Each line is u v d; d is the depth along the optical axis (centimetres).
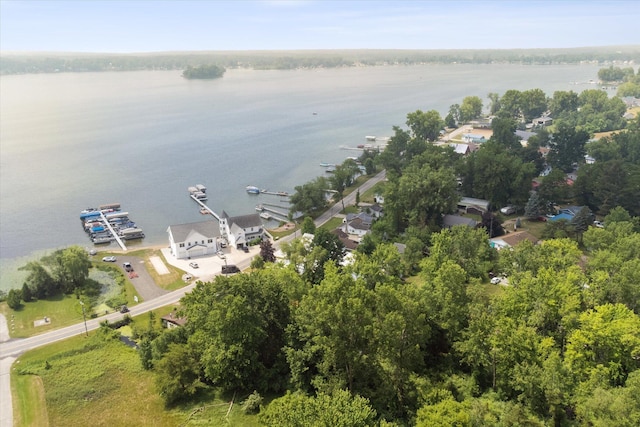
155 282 12444
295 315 7569
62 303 11475
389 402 6650
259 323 7381
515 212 16425
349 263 10981
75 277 12012
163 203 19250
